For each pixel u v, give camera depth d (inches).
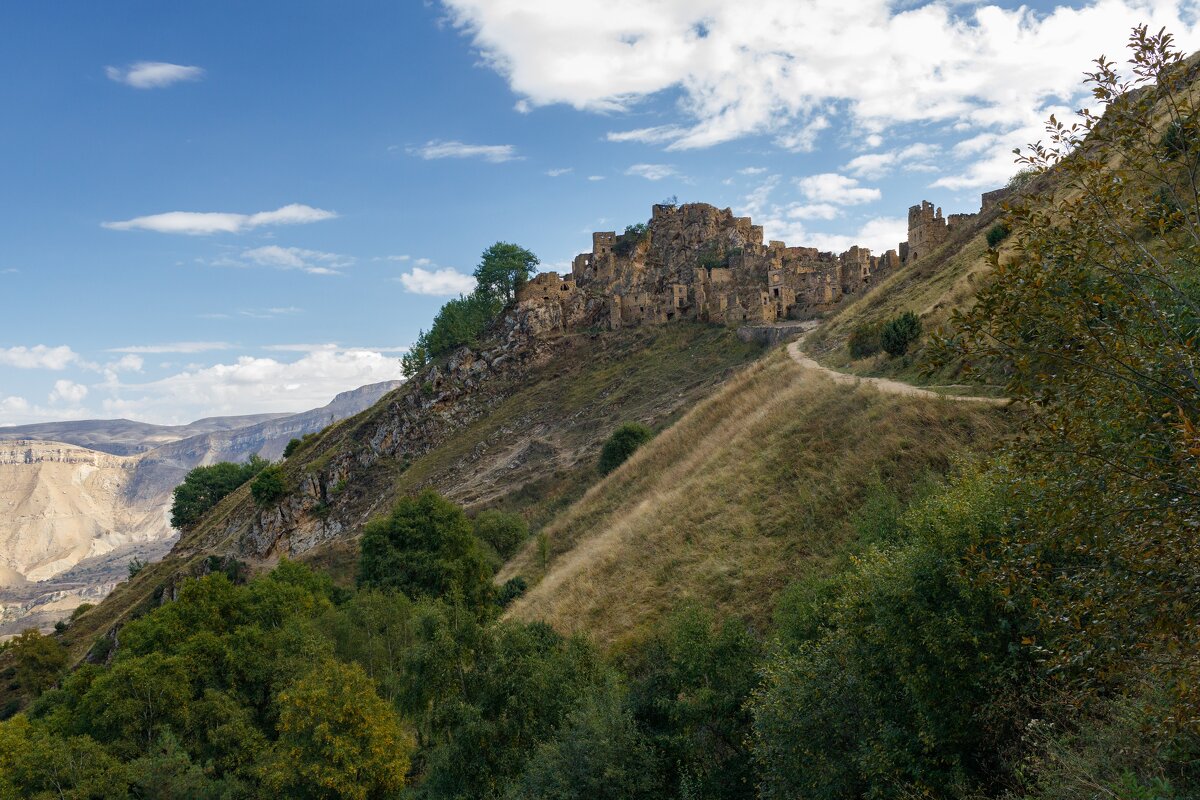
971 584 507.2
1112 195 391.2
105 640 3558.1
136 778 1366.9
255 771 1395.2
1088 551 399.5
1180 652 353.7
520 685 993.5
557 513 2812.5
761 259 4729.3
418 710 1071.0
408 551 2022.6
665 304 5034.5
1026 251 416.5
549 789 769.6
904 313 1615.4
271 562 4261.8
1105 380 391.2
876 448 1115.9
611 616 1190.3
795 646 733.3
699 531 1285.7
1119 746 429.4
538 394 4731.8
